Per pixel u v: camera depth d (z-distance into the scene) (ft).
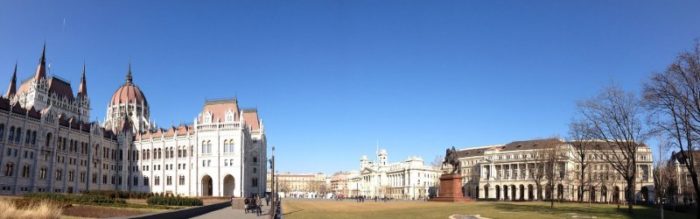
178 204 257.96
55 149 487.61
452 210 228.84
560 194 424.87
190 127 585.22
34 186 456.86
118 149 599.57
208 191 568.82
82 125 542.57
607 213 213.66
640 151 587.27
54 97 643.86
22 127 449.89
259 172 599.98
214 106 573.74
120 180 593.01
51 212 129.18
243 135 552.82
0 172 419.95
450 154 366.43
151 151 589.73
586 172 510.58
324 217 192.03
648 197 520.42
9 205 119.24
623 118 234.79
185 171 561.84
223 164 545.03
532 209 239.09
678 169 474.08
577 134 316.81
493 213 206.80
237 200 291.58
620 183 549.95
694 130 168.66
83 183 531.91
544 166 489.26
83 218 161.99
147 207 234.79
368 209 257.75
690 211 285.23
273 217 167.12
